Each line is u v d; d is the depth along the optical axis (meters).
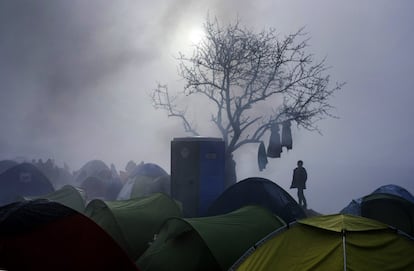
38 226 5.35
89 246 5.41
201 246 6.46
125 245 8.02
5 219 5.34
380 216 9.91
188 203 12.53
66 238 5.37
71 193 12.05
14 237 5.19
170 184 13.97
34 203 5.72
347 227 5.59
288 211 10.43
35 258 5.14
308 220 6.00
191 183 12.56
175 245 6.84
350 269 4.91
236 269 5.75
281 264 5.40
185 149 12.74
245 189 10.86
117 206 8.91
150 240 8.23
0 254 5.08
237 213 8.05
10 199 14.82
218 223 7.17
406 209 9.80
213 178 12.71
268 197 10.59
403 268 5.05
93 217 9.09
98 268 5.36
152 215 8.75
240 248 6.59
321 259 5.19
